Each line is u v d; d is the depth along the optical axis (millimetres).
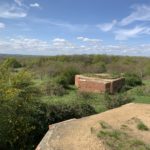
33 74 13320
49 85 24344
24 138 11523
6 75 11875
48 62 54125
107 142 6793
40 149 7188
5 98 10711
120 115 9398
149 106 10930
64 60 61531
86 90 26375
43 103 13492
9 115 10828
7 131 10789
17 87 11648
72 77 31953
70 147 6855
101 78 28359
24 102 11602
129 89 28906
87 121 8867
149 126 8211
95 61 62250
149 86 28203
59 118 13367
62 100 19750
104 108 17750
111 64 55188
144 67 48688
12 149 11062
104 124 8234
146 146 6656
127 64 55750
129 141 6867
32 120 11703
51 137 7695
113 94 25078
